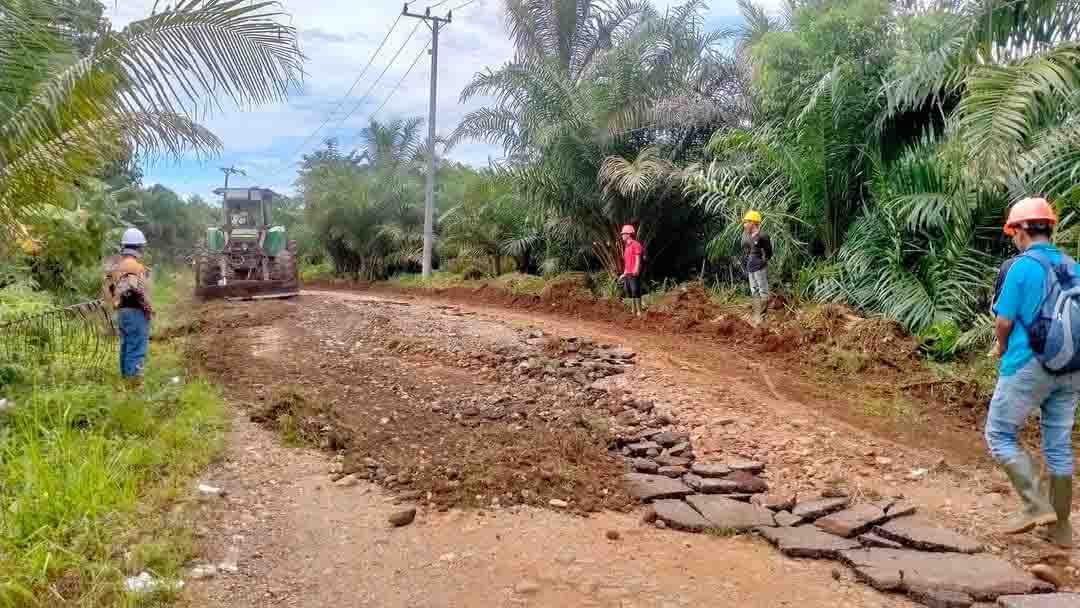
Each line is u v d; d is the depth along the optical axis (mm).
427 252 22953
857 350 8133
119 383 6625
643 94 13586
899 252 9180
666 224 14391
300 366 8297
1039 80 6254
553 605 3297
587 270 17062
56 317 6777
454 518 4246
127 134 5086
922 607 3279
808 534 4012
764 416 6297
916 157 9125
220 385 7203
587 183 14516
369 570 3613
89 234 9922
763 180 11734
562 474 4840
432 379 7695
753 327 9617
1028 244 3906
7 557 3334
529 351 8930
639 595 3393
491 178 19938
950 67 8172
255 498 4469
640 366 8102
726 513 4301
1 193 5094
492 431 5773
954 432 5918
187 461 4879
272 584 3445
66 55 4898
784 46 10820
